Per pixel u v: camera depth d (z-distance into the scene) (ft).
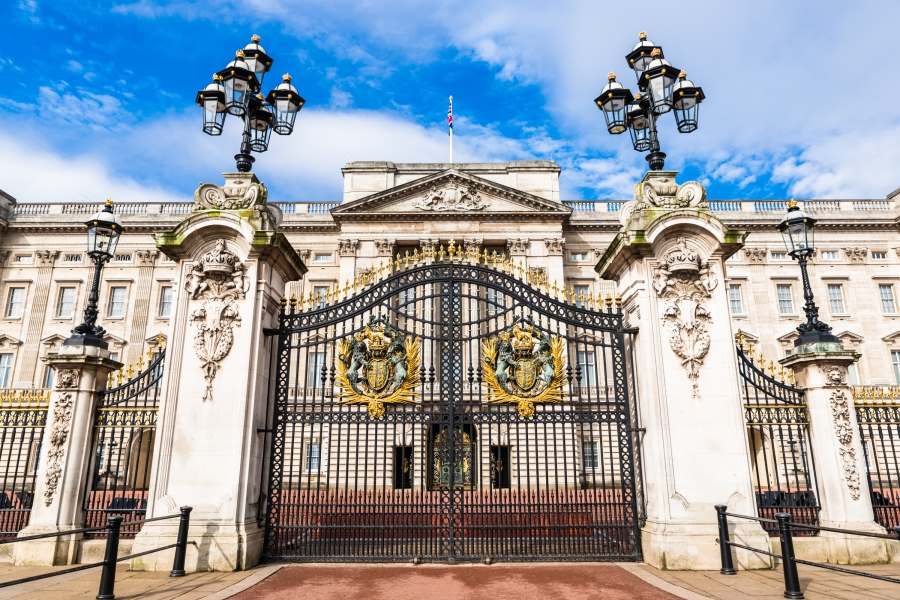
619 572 30.45
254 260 34.76
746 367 37.63
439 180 114.21
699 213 34.83
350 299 36.81
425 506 36.96
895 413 35.99
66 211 142.20
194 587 27.07
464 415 34.83
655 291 35.01
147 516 31.35
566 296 38.01
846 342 132.26
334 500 38.06
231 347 33.65
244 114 37.52
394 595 26.11
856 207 140.77
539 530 35.27
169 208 141.28
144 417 35.88
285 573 30.27
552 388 35.01
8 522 35.68
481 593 26.48
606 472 66.80
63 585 27.94
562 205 113.19
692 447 32.71
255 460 33.12
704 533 31.32
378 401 34.65
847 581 28.63
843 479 33.99
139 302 134.41
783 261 135.95
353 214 111.04
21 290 138.92
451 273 37.37
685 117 37.73
